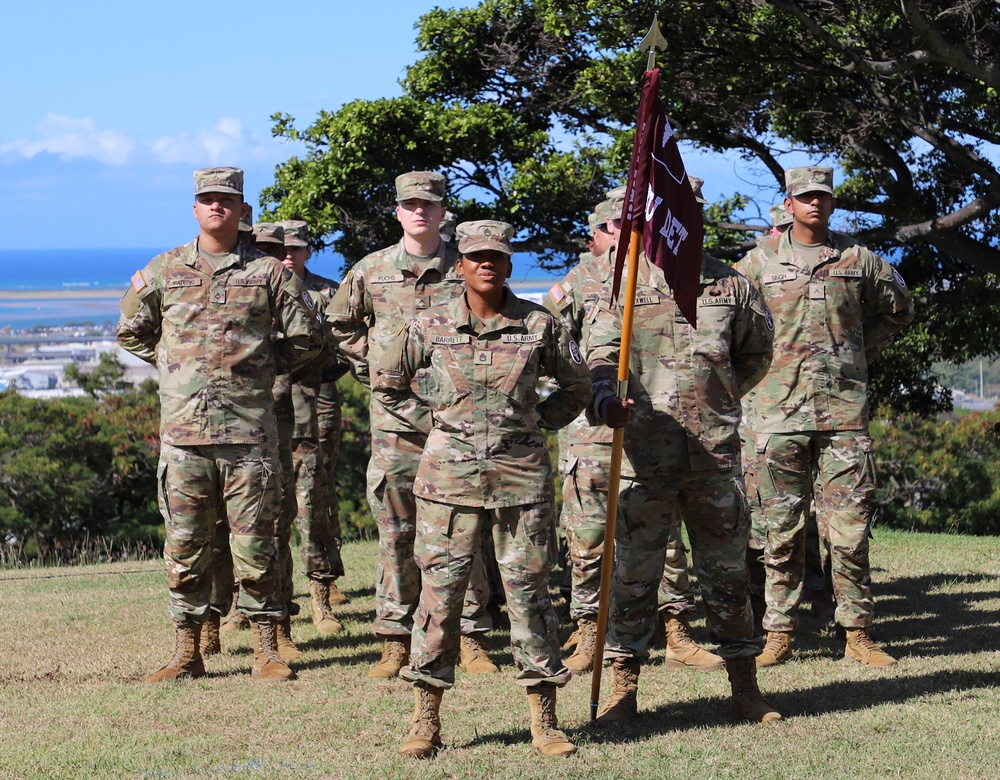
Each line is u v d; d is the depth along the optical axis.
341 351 7.37
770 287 7.30
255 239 8.42
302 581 10.54
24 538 15.83
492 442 5.19
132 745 5.47
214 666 7.16
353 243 17.06
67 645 7.88
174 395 6.73
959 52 12.09
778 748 5.25
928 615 8.27
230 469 6.74
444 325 5.32
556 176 16.22
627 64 14.66
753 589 7.91
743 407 7.49
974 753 5.18
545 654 5.21
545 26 15.41
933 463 17.89
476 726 5.71
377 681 6.70
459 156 17.20
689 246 5.48
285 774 5.00
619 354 5.54
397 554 6.85
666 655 7.13
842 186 18.11
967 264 17.00
